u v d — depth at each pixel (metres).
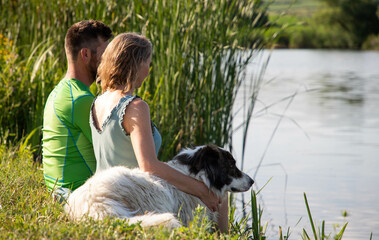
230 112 8.24
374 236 6.50
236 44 7.86
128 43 4.05
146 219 3.46
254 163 10.43
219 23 7.75
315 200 8.07
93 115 4.21
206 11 7.64
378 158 10.84
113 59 4.05
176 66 7.51
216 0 7.70
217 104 7.88
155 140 4.26
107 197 3.63
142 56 4.07
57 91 4.65
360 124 14.62
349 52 54.12
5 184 4.68
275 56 47.56
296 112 16.69
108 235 3.23
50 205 4.04
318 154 11.18
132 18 7.89
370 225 6.93
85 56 4.71
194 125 7.88
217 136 7.92
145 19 7.80
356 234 6.60
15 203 4.35
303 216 7.33
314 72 30.50
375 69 32.97
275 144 12.16
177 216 4.05
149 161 3.84
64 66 8.74
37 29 8.98
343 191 8.55
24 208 4.15
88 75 4.81
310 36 60.62
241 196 8.33
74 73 4.77
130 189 3.69
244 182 4.47
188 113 7.74
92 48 4.72
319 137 12.95
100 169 4.16
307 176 9.51
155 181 3.83
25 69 8.00
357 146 11.97
